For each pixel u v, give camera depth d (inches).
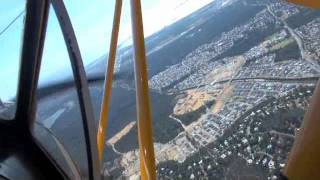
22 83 291.0
